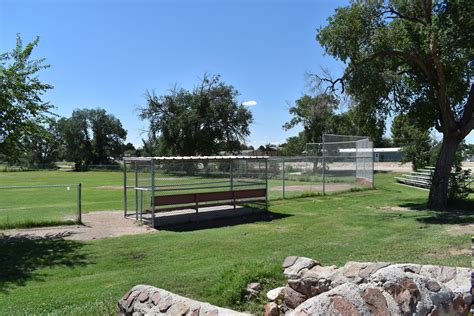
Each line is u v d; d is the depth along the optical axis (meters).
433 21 13.55
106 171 74.50
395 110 18.14
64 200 23.28
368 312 3.11
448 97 16.33
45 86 13.55
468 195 19.11
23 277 8.22
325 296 3.13
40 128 13.74
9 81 12.70
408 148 34.41
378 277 3.67
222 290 6.15
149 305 4.78
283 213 16.30
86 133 95.00
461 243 8.98
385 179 34.91
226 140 58.19
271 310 5.18
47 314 5.85
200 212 15.31
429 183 24.83
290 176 34.34
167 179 19.19
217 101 57.03
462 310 3.76
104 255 9.86
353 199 20.09
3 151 13.11
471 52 13.57
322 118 48.06
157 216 14.62
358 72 16.12
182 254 9.61
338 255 8.44
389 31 16.20
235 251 9.57
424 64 16.03
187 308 4.31
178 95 57.12
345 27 15.92
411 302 3.41
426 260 7.52
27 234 12.75
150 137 58.81
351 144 32.16
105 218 15.74
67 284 7.49
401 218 13.53
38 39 13.48
